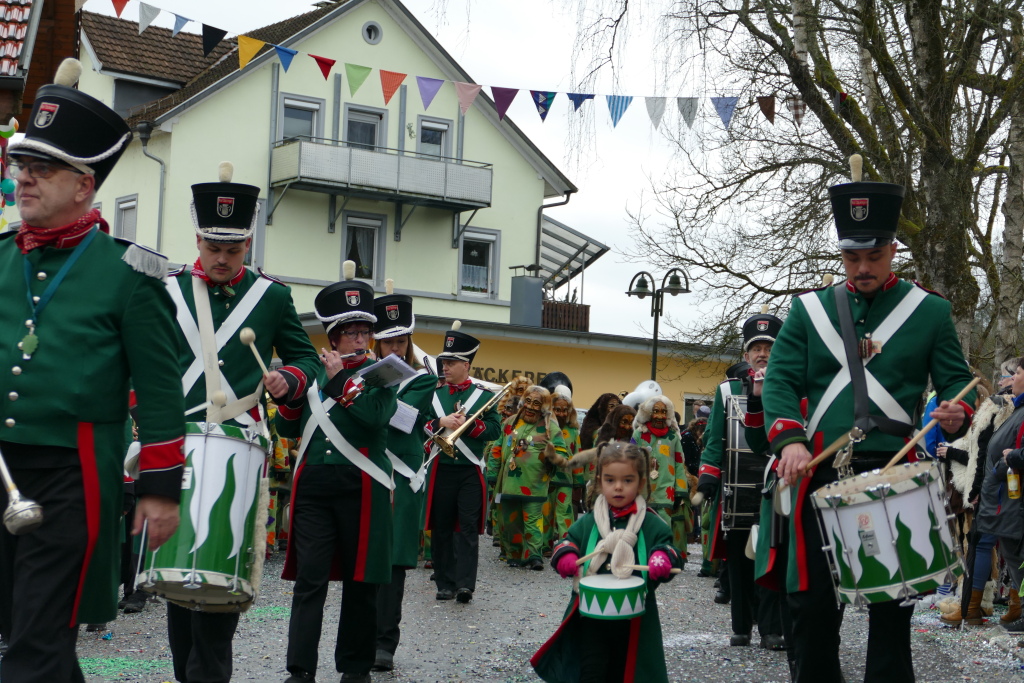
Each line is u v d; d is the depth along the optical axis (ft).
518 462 42.42
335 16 100.53
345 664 21.36
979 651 26.71
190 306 18.04
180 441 13.42
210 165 96.78
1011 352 50.55
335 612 30.96
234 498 15.56
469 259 110.83
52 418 12.82
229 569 15.40
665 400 38.32
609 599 17.22
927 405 34.37
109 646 25.05
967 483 31.55
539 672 18.13
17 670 12.34
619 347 100.89
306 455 20.81
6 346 12.97
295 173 97.91
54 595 12.56
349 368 21.72
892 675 15.76
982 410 31.60
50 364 12.89
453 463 33.65
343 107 101.60
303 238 101.96
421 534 42.06
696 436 52.95
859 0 50.55
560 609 32.60
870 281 16.35
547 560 45.91
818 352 16.60
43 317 13.06
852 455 16.31
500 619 30.55
